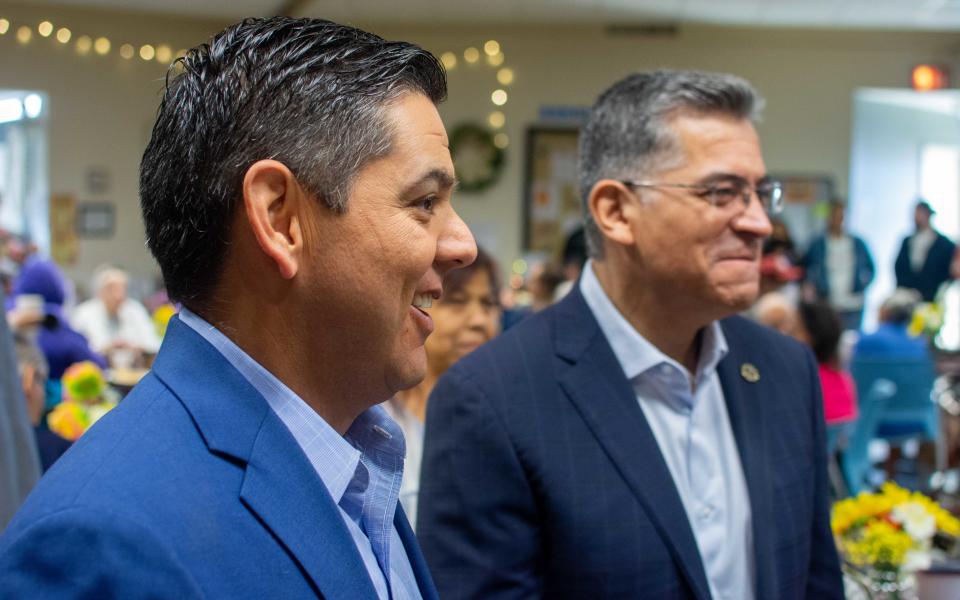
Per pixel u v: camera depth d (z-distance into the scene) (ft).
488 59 29.32
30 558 1.95
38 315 12.99
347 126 2.40
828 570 4.75
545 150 29.50
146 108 28.81
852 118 29.09
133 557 1.98
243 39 2.47
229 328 2.50
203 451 2.29
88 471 2.11
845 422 10.78
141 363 17.53
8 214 28.37
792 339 5.20
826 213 27.35
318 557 2.31
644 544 4.12
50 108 27.99
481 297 6.97
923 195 32.32
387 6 26.91
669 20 28.50
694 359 4.67
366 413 2.98
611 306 4.58
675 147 4.33
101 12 27.91
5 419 4.67
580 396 4.36
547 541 4.22
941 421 10.23
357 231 2.42
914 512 5.69
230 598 2.12
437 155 2.55
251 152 2.39
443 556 4.23
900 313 16.22
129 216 29.09
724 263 4.30
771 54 29.01
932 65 28.76
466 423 4.32
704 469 4.47
